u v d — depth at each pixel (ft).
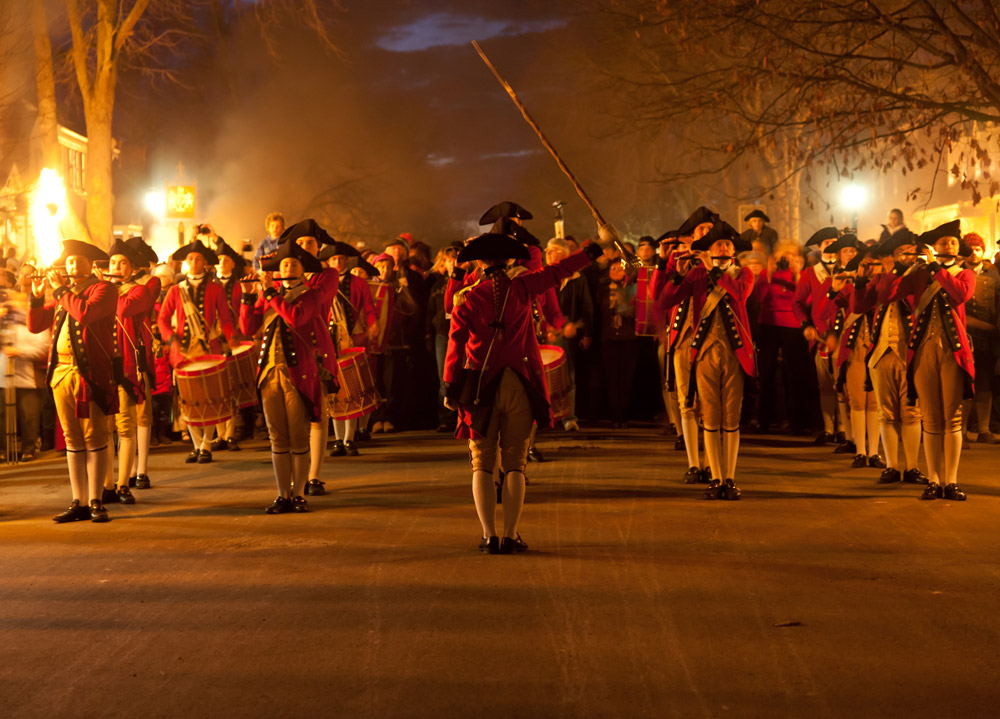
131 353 31.24
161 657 17.51
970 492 31.30
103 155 83.97
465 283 29.71
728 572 22.21
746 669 16.55
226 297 37.06
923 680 16.02
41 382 41.70
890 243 32.60
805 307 42.09
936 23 45.91
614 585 21.27
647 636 18.13
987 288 41.98
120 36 84.02
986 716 14.69
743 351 29.86
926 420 30.14
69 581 22.30
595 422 50.47
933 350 29.78
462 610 19.72
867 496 30.76
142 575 22.71
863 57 48.24
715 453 30.32
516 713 14.99
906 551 23.95
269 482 34.99
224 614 19.75
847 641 17.79
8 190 93.97
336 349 37.47
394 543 25.35
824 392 41.98
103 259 30.27
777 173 101.65
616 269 47.96
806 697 15.42
